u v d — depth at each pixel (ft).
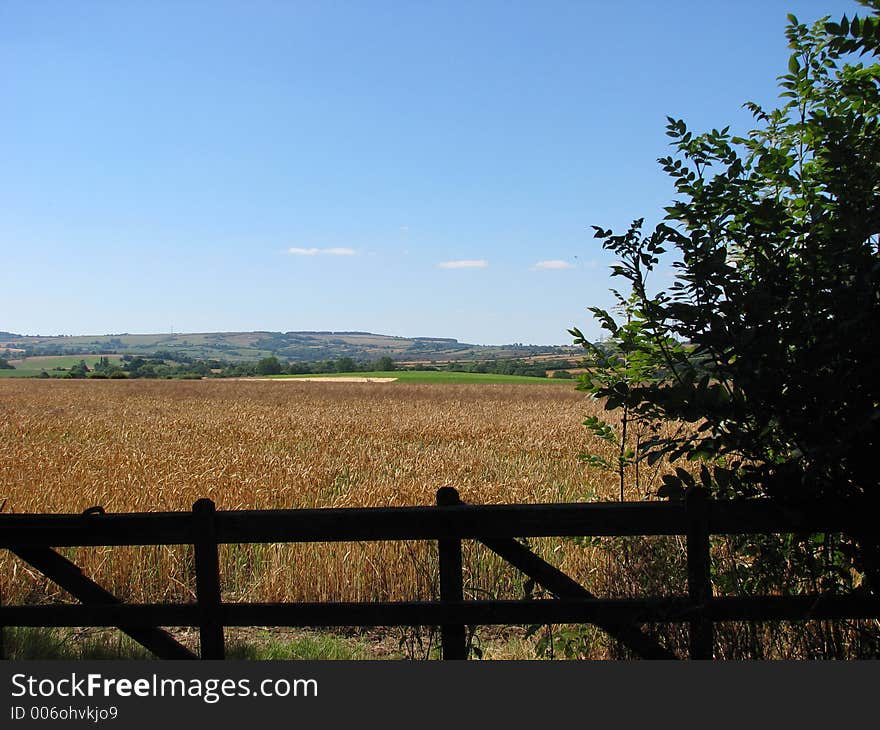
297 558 27.68
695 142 14.87
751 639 15.39
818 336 12.73
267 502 38.99
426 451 67.10
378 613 12.87
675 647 15.43
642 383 16.61
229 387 247.09
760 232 13.70
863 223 12.16
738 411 13.10
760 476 12.99
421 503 36.37
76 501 36.94
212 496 38.91
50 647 19.90
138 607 13.17
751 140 15.11
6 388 230.07
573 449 70.69
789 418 12.55
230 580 29.09
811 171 14.71
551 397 190.70
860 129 13.20
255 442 79.10
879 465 12.59
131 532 13.14
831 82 14.73
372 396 196.54
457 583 12.97
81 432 90.02
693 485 13.93
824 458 12.19
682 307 13.21
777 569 14.78
